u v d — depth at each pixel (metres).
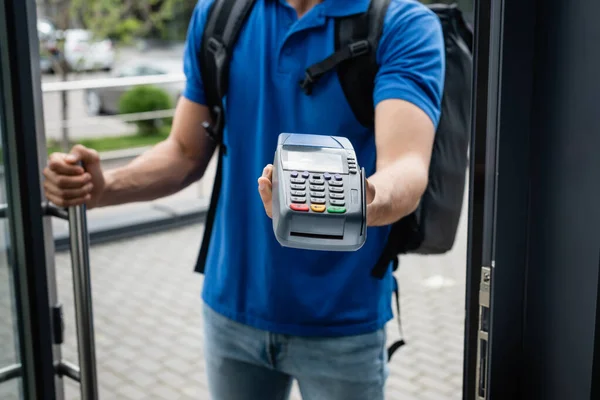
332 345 1.52
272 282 1.51
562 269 1.08
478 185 1.09
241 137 1.54
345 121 1.46
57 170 1.51
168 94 8.92
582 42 1.00
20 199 1.55
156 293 4.32
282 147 0.99
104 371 3.41
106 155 6.07
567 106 1.03
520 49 1.05
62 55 7.14
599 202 1.01
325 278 1.50
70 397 3.17
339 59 1.42
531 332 1.14
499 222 1.10
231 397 1.66
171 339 3.74
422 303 4.11
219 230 1.62
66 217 1.56
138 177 1.64
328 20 1.46
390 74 1.42
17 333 1.62
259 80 1.50
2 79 1.50
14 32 1.47
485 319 1.13
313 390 1.57
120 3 7.86
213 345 1.65
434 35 1.47
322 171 0.96
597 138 1.00
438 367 3.43
